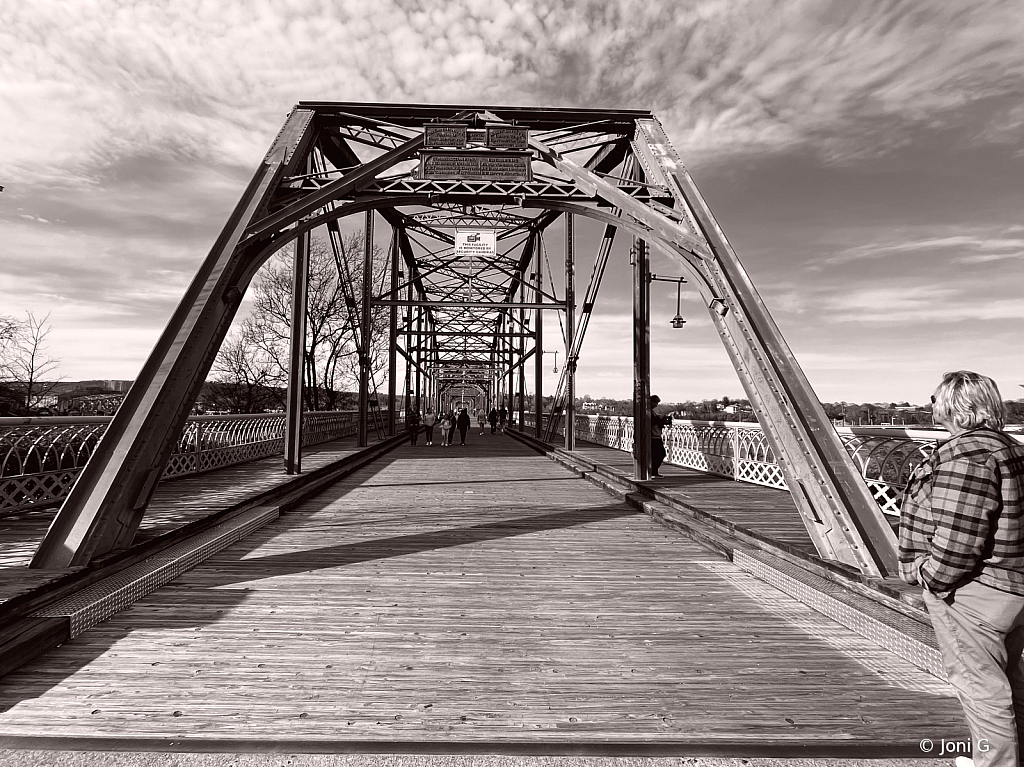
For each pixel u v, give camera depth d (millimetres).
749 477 9281
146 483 4715
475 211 16547
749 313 5785
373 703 2721
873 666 3189
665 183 7797
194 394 5359
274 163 7316
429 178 7449
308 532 6406
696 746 2416
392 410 22750
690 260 6668
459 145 7594
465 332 35062
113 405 14211
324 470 10711
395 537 6195
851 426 7355
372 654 3271
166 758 2291
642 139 8844
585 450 15844
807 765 2311
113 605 3805
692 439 11828
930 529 1971
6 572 3783
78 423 7090
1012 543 1845
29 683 2861
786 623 3842
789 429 5039
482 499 8859
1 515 5922
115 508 4340
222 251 5945
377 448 16844
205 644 3371
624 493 8844
